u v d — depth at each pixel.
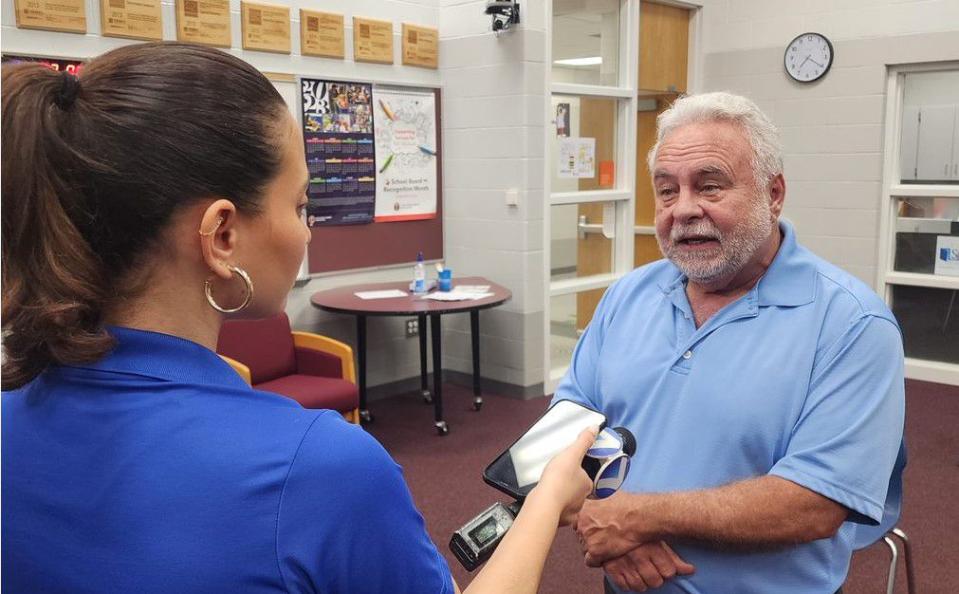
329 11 4.05
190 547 0.55
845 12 4.81
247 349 3.40
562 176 4.55
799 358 1.23
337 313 3.95
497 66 4.30
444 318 4.86
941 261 4.77
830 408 1.18
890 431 1.17
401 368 4.70
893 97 4.77
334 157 4.14
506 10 4.09
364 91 4.23
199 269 0.61
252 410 0.60
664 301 1.44
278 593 0.56
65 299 0.56
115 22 3.29
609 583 1.44
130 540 0.56
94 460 0.58
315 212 4.11
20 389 0.62
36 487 0.59
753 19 5.17
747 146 1.29
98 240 0.57
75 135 0.56
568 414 1.14
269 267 0.64
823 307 1.25
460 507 3.06
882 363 1.19
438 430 3.92
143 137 0.56
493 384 4.66
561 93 4.40
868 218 4.91
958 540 2.78
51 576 0.58
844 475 1.14
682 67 5.36
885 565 2.61
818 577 1.24
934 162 4.74
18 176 0.55
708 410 1.28
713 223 1.28
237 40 3.73
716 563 1.23
